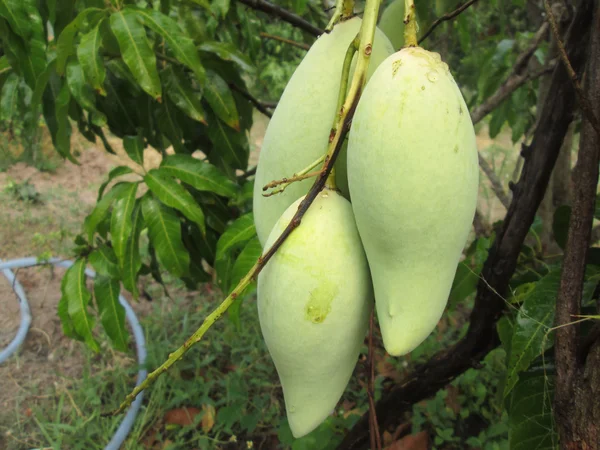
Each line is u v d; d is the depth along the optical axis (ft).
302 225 0.92
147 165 8.11
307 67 1.02
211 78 2.36
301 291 0.90
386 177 0.82
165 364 0.99
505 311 1.84
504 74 3.01
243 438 3.76
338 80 0.99
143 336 4.49
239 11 2.72
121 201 2.30
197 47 2.34
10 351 4.48
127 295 5.17
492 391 3.88
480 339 1.95
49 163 7.61
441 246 0.86
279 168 1.04
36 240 5.92
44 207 6.79
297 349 0.93
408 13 0.88
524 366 1.38
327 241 0.91
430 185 0.81
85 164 8.02
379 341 4.27
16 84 2.65
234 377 4.00
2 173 7.38
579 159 1.20
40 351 4.56
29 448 3.67
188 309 4.87
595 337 1.07
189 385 3.97
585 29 1.48
